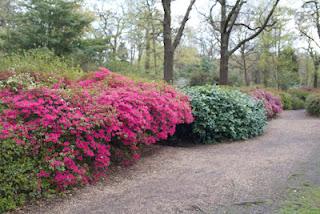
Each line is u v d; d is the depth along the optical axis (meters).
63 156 3.68
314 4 20.14
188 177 4.55
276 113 13.34
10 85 4.53
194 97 7.39
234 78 24.84
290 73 25.94
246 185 4.16
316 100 13.50
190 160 5.61
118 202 3.61
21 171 3.30
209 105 7.44
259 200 3.63
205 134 7.36
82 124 3.88
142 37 21.83
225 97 7.68
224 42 14.41
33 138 3.54
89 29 16.25
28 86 4.48
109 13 22.78
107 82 5.82
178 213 3.32
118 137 4.58
